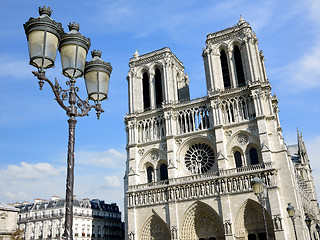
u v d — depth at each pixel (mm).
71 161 18797
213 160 95000
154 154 102000
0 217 104875
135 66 114062
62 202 124625
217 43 104062
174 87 106562
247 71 97125
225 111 96312
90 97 22453
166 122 101125
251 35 100062
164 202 93250
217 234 86250
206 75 102750
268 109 92125
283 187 84438
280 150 87438
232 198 85875
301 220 84625
